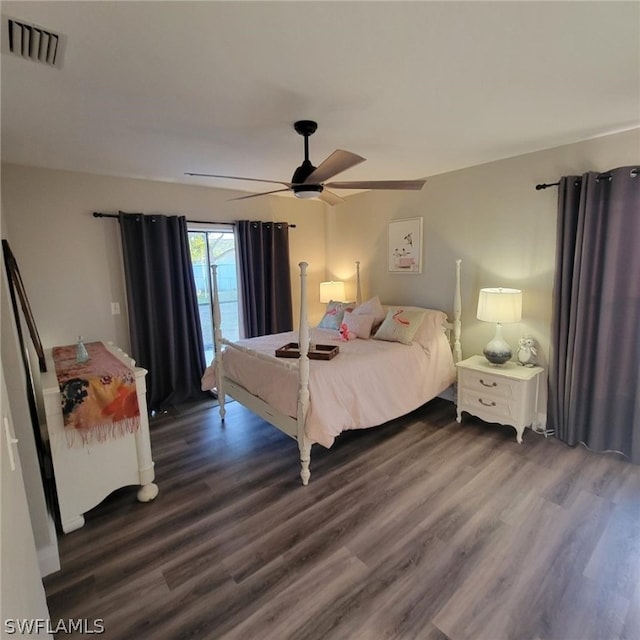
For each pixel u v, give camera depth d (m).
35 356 2.92
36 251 3.34
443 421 3.60
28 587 1.04
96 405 2.24
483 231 3.59
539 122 2.49
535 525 2.18
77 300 3.58
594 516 2.24
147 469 2.49
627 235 2.68
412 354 3.40
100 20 1.36
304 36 1.48
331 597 1.75
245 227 4.48
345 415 2.77
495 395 3.22
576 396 3.02
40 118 2.25
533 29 1.46
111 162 3.21
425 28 1.44
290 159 3.22
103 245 3.69
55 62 1.64
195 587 1.82
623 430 2.87
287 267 4.93
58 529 2.24
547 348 3.26
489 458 2.91
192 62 1.66
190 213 4.20
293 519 2.29
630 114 2.38
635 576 1.82
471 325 3.79
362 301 4.91
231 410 4.02
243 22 1.38
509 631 1.57
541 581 1.80
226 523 2.27
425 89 1.97
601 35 1.50
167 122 2.36
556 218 3.07
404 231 4.30
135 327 3.83
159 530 2.22
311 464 2.92
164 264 3.93
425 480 2.65
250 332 4.67
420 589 1.78
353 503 2.42
